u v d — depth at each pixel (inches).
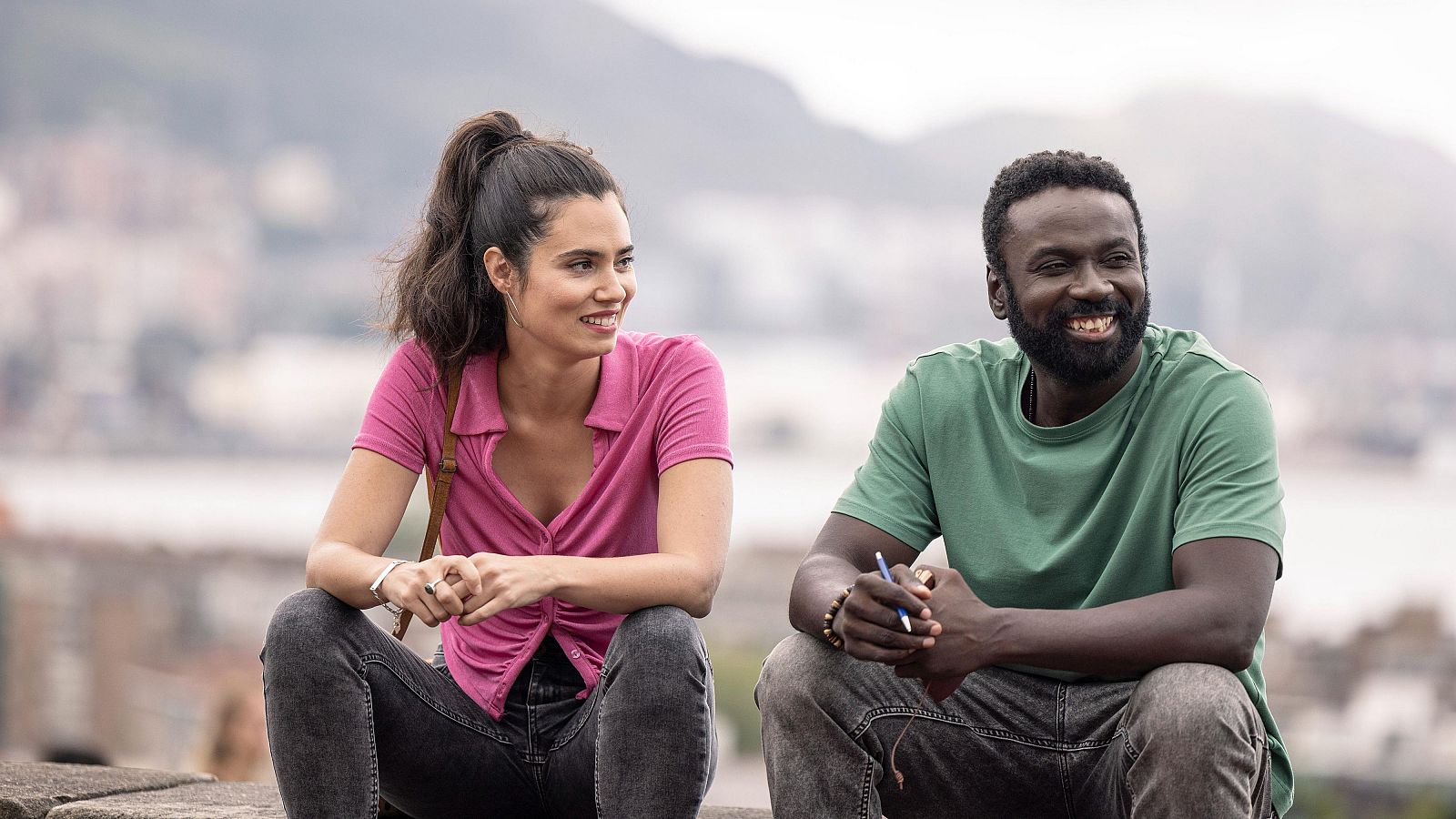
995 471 142.9
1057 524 138.6
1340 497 6594.5
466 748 137.0
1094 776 131.8
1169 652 120.0
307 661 125.4
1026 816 138.0
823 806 129.9
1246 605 121.7
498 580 127.4
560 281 137.9
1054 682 136.7
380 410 145.3
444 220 145.7
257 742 452.4
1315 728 2780.5
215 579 4662.9
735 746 2645.2
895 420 147.2
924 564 127.3
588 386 145.0
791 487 6963.6
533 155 141.3
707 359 146.5
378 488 142.5
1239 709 116.1
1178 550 128.4
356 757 126.6
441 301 144.6
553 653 142.5
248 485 7037.4
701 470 140.1
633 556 136.8
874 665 132.1
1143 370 138.3
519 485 146.6
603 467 143.4
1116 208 134.7
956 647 121.7
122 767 181.0
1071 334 133.9
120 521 5634.8
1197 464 131.4
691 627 129.4
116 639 4119.1
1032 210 135.4
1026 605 139.9
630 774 125.4
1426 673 3289.9
